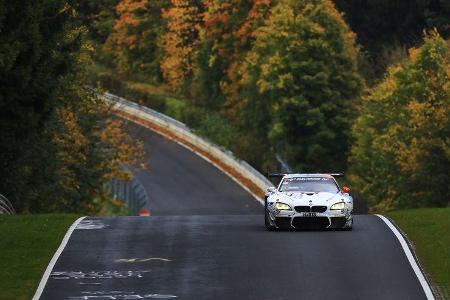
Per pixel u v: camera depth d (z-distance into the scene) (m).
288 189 105.69
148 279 79.81
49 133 162.00
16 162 144.12
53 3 134.25
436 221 107.38
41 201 167.75
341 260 86.75
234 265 85.00
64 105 176.25
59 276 81.06
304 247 92.56
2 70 127.81
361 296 74.00
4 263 86.50
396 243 94.19
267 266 84.50
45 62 135.12
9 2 124.81
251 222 110.38
